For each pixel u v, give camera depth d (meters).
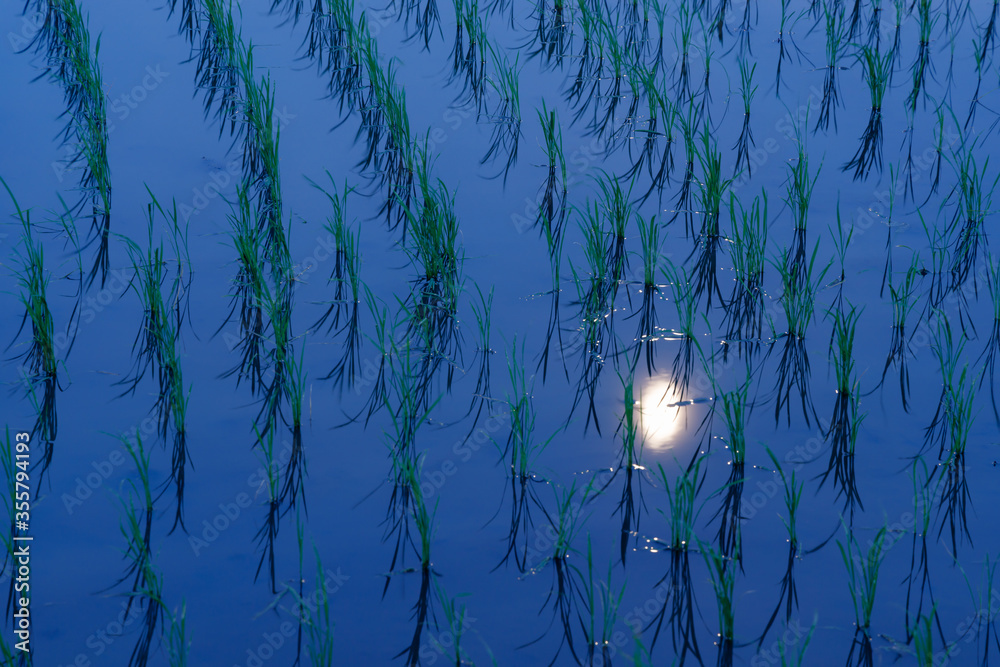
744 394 4.69
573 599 3.88
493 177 7.12
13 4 9.92
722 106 7.98
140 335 5.47
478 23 9.20
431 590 3.93
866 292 5.78
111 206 6.65
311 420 4.87
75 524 4.22
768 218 6.51
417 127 7.77
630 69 8.34
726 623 3.67
